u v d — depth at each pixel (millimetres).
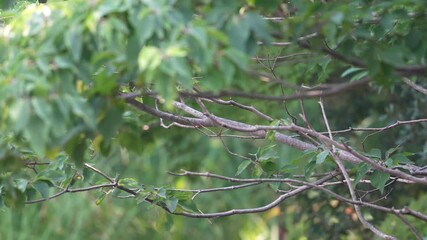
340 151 8109
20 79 4598
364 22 5941
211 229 19891
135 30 4910
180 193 8258
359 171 7609
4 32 5340
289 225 15672
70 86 4789
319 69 8102
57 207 18578
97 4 4980
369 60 5477
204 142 17984
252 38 4996
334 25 5281
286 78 11102
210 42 4703
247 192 19281
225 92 5258
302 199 13016
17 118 4477
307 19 5410
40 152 4539
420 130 12859
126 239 19219
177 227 19641
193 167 17594
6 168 6570
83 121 5109
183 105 7988
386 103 13961
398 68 5562
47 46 4902
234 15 4949
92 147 7852
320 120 14375
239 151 18641
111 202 18984
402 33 6230
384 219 12383
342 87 5418
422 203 12375
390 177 8203
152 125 8883
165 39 4816
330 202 12656
